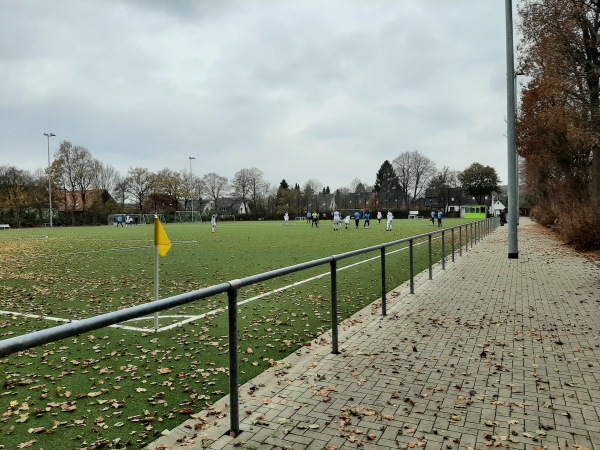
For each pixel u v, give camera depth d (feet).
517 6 59.62
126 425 13.04
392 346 19.26
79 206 259.80
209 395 15.05
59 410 14.06
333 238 96.78
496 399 13.79
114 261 57.06
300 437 11.59
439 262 49.24
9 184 229.66
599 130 56.59
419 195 360.07
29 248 79.82
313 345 19.95
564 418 12.50
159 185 303.27
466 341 19.90
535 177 124.06
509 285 34.01
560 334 20.75
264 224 223.92
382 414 12.85
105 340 21.52
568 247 65.36
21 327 24.58
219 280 40.78
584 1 52.49
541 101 66.13
